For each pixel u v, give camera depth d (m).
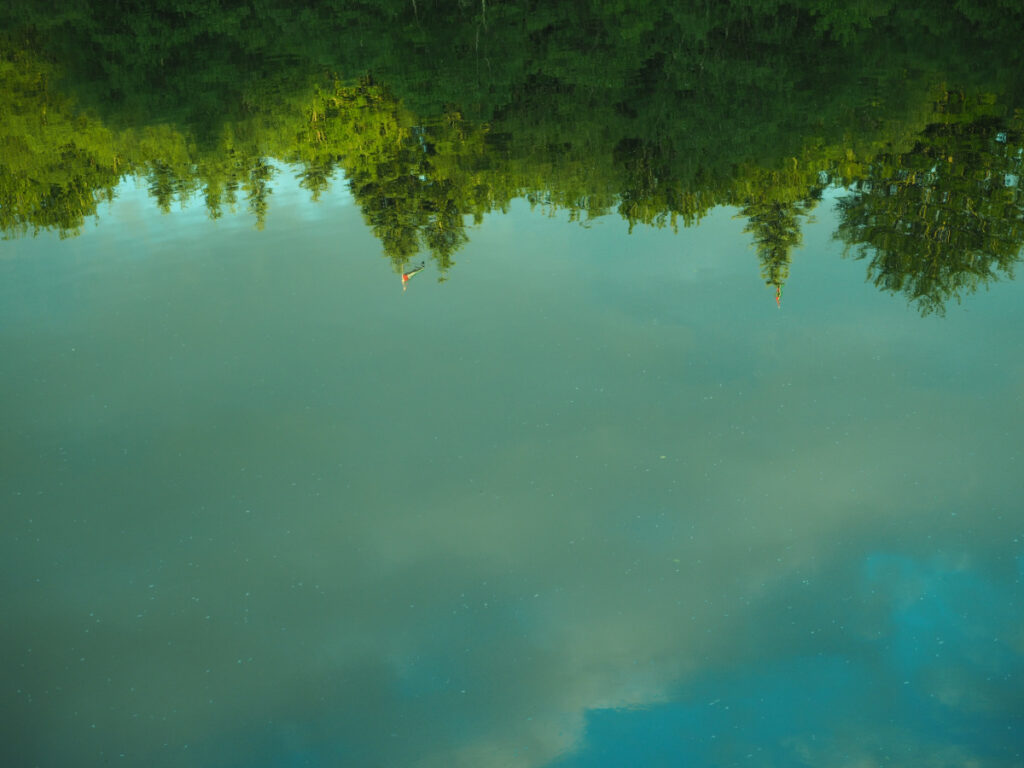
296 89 41.59
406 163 29.39
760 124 32.66
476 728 8.09
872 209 20.97
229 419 12.68
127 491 11.30
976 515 10.06
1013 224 19.22
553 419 12.30
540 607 9.34
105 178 26.19
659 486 10.91
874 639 8.69
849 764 7.51
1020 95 32.62
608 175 26.16
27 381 13.78
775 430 11.77
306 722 8.20
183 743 8.03
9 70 45.94
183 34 55.56
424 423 12.38
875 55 43.31
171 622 9.34
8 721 8.28
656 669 8.55
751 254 17.67
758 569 9.61
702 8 58.50
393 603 9.48
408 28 57.06
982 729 7.73
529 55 49.16
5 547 10.41
